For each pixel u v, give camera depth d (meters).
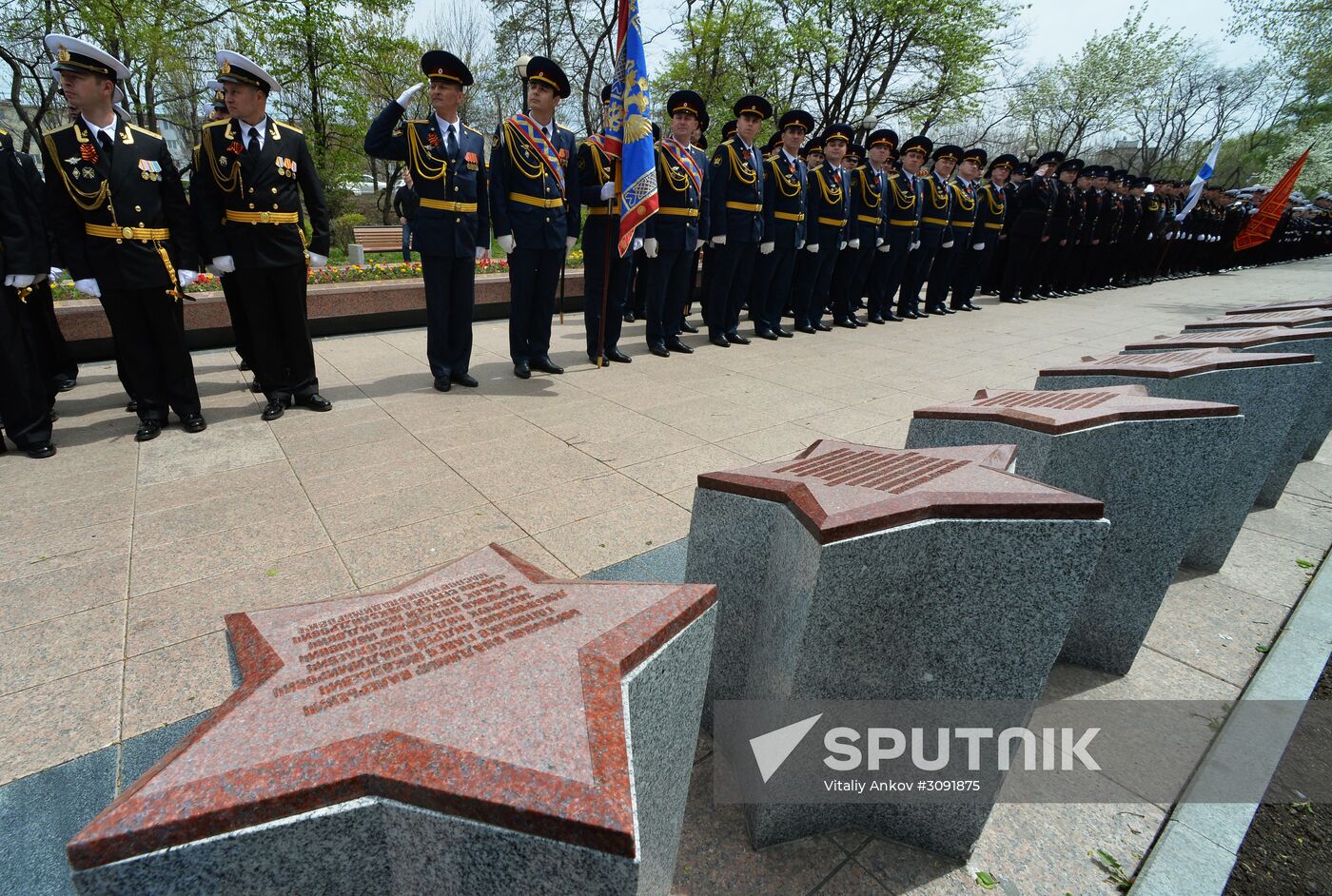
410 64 21.19
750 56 20.91
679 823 1.58
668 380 6.54
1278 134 35.72
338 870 0.99
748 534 1.98
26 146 15.93
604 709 1.08
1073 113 29.62
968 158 11.02
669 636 1.33
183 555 3.12
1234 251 20.48
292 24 16.53
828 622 1.66
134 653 2.44
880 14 20.36
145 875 0.88
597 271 6.86
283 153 4.77
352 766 0.96
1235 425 2.42
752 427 5.13
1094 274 15.62
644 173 5.98
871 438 4.92
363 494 3.81
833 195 8.92
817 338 9.14
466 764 0.96
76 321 6.70
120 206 4.22
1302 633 2.93
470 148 5.59
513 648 1.24
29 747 2.01
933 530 1.67
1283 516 4.23
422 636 1.29
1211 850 1.90
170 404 4.77
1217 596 3.29
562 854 0.92
